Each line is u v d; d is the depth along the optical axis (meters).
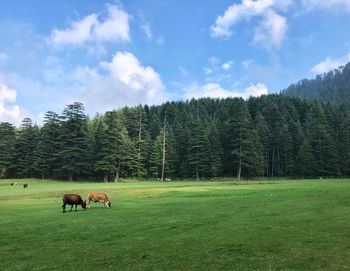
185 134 119.81
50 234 18.39
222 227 18.58
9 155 110.31
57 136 106.88
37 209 29.47
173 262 13.10
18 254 14.86
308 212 22.27
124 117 135.62
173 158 113.25
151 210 26.11
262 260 12.90
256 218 20.81
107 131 103.06
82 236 17.70
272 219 20.25
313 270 11.71
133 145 114.94
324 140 110.06
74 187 61.78
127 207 29.14
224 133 118.12
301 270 11.77
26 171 108.81
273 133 124.06
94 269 12.69
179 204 29.31
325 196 31.33
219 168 110.12
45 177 108.94
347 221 18.81
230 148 112.50
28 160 109.75
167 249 14.78
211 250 14.37
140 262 13.27
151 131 134.50
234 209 25.00
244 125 105.00
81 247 15.66
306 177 108.94
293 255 13.28
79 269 12.74
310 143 112.88
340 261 12.42
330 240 15.05
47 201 37.16
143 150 117.38
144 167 117.31
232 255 13.63
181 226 19.23
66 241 16.83
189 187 54.16
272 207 25.27
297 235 16.12
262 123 124.94
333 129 124.19
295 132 127.50
